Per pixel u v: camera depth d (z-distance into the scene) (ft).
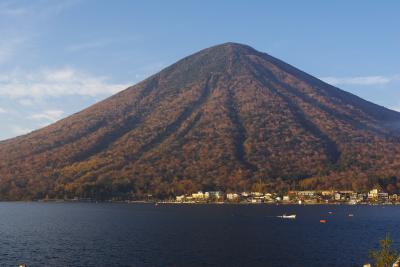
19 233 609.83
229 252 456.45
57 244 507.30
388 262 276.62
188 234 589.73
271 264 404.57
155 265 399.65
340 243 515.09
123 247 484.74
